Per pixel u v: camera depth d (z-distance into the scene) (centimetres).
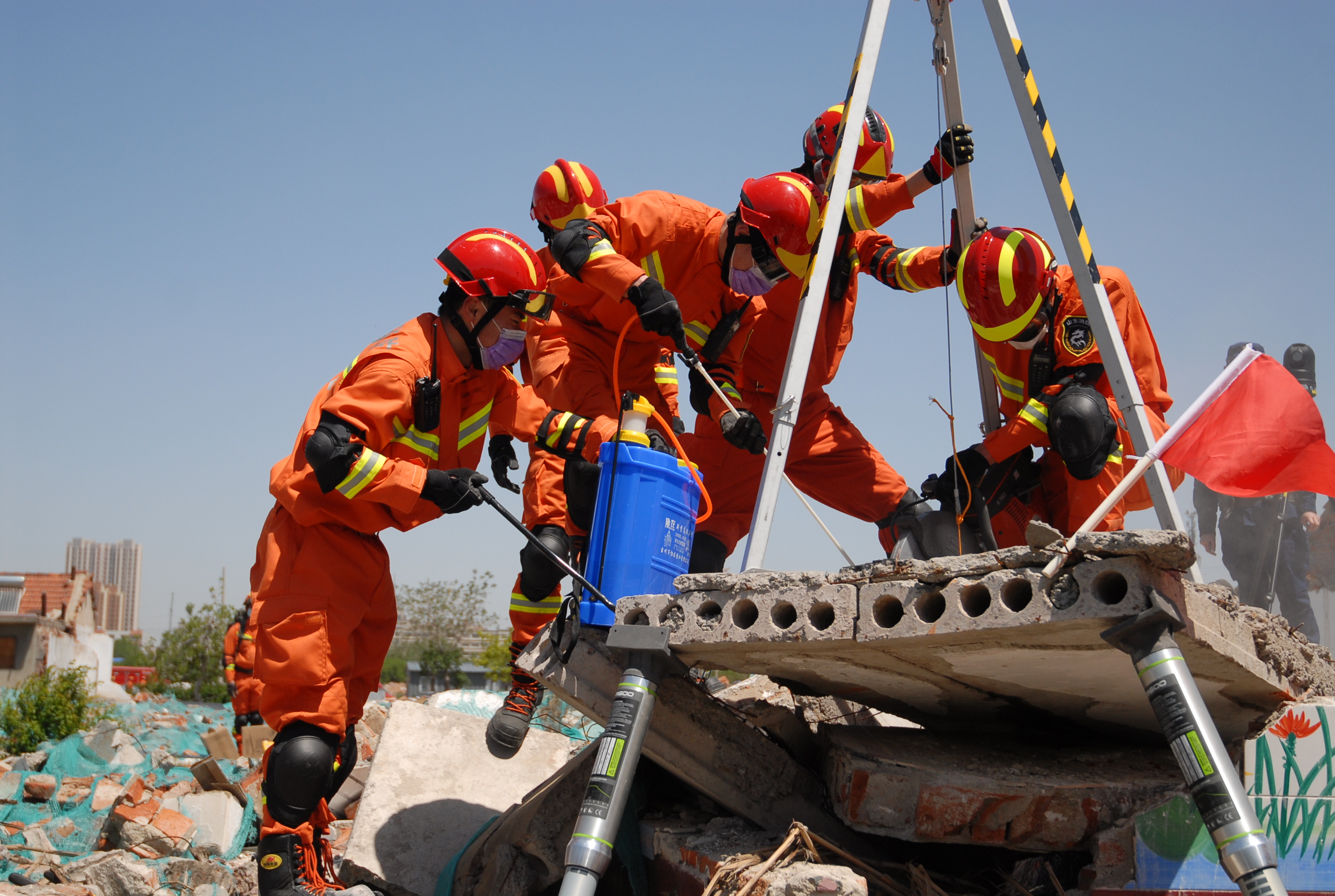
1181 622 269
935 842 342
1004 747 388
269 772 392
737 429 462
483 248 424
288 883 388
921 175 538
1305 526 725
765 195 475
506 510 387
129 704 1514
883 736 386
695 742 372
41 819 648
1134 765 358
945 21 542
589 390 509
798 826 332
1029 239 491
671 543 387
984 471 506
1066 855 343
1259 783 326
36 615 3191
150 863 545
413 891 433
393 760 481
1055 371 519
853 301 579
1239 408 340
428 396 416
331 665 400
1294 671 359
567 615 379
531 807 405
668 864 374
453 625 4038
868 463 577
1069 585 271
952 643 297
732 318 527
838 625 305
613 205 489
